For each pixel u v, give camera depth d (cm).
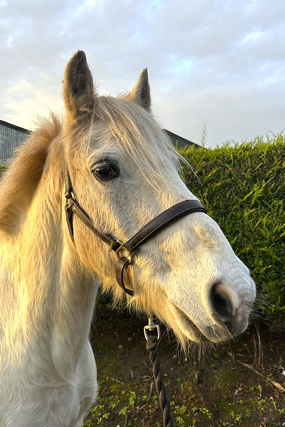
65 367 127
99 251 114
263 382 244
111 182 108
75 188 116
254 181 303
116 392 251
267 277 257
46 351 123
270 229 270
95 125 114
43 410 121
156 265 104
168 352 288
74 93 116
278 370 251
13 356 121
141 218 105
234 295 90
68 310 125
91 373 151
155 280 105
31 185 137
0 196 136
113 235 109
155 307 113
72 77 115
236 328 91
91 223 113
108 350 299
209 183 305
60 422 126
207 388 245
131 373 269
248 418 217
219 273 91
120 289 125
